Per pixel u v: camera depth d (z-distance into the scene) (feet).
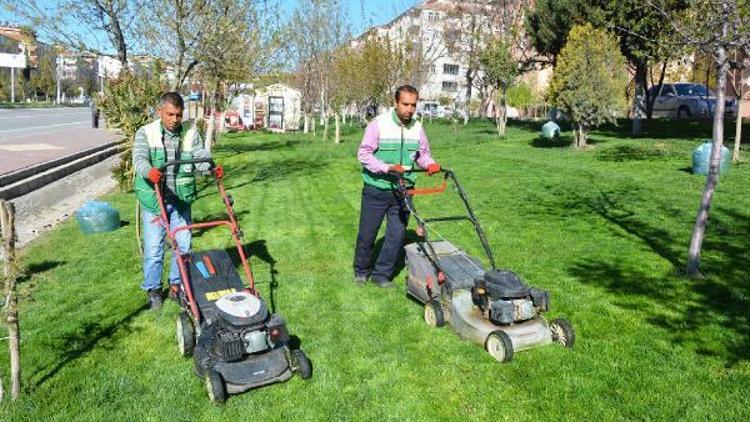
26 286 14.37
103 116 39.40
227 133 110.32
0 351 16.21
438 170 19.52
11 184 41.52
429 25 134.21
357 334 17.56
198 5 37.88
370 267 23.90
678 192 35.65
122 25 39.01
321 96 103.45
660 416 13.14
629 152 53.88
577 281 21.72
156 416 13.29
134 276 22.62
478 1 108.27
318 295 20.85
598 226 29.19
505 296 16.01
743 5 20.22
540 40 80.28
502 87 84.79
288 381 14.78
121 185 42.39
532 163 51.44
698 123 76.89
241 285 16.81
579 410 13.46
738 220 28.86
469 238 28.09
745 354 15.80
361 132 110.32
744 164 43.47
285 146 78.69
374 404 13.87
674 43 21.53
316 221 32.73
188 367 15.51
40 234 29.78
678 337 16.93
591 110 57.00
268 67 64.28
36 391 14.19
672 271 22.31
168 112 18.08
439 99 195.83
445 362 15.78
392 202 20.80
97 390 14.30
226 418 13.23
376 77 92.73
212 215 34.27
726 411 13.21
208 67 45.73
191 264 17.52
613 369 15.21
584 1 69.77
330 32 96.12
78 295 20.65
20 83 250.37
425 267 18.93
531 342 16.14
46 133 85.51
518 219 31.50
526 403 13.79
